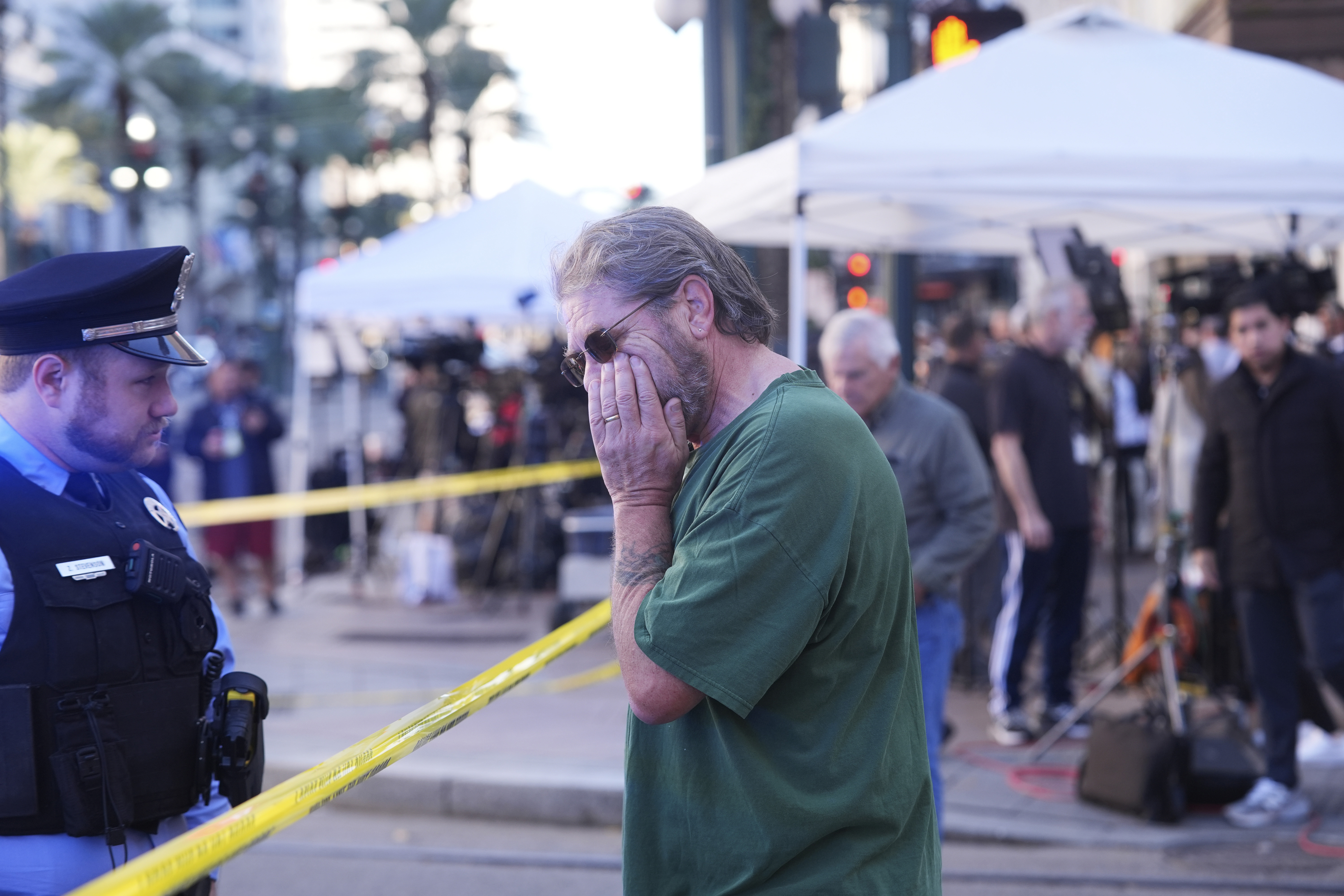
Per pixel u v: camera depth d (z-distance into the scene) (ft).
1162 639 33.99
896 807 10.96
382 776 35.04
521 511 67.97
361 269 64.44
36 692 11.46
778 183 34.58
